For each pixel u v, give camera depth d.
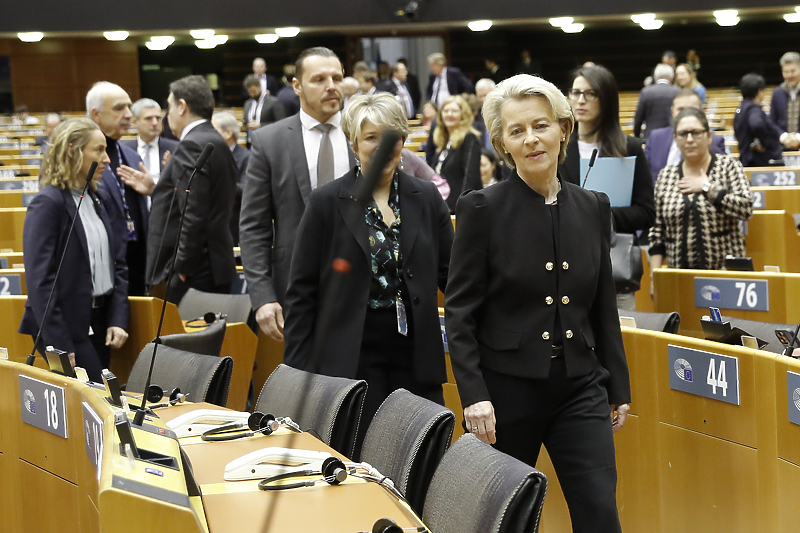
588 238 2.63
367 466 2.15
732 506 2.88
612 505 2.51
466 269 2.60
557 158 2.64
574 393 2.59
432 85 14.36
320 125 3.87
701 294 4.48
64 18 16.88
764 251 6.19
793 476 2.60
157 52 22.48
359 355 3.13
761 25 23.77
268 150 3.87
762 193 7.21
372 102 3.12
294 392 2.84
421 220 3.22
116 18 16.91
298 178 3.82
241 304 4.93
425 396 3.19
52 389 2.85
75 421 2.69
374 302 3.17
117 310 4.34
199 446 2.41
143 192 5.23
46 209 3.96
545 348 2.56
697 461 3.03
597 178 3.96
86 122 4.09
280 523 1.82
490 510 1.81
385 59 20.67
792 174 8.12
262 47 22.56
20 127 16.42
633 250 3.95
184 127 5.08
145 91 22.48
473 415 2.53
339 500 1.96
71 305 4.02
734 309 4.36
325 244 3.20
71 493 2.76
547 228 2.58
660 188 4.94
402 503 1.98
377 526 1.66
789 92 10.30
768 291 4.25
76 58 21.09
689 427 3.06
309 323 3.22
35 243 3.93
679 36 24.08
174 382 3.23
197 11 16.91
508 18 17.05
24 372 3.05
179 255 4.90
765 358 2.71
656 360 3.19
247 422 2.58
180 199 4.87
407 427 2.35
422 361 3.15
